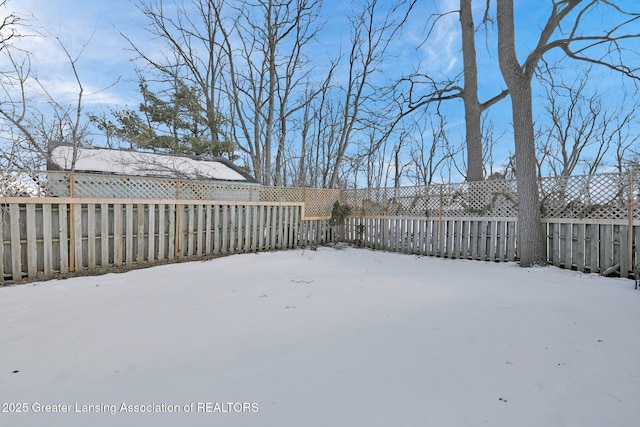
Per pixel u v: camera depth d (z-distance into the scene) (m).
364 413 1.50
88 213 5.63
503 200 6.61
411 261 6.83
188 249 6.92
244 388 1.73
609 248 5.06
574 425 1.43
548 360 2.08
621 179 4.97
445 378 1.84
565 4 6.13
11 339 2.51
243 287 4.32
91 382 1.82
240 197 7.92
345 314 3.08
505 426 1.41
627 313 3.08
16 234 5.00
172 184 6.79
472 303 3.43
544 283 4.46
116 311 3.26
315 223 9.54
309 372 1.91
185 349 2.27
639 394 1.68
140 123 13.05
